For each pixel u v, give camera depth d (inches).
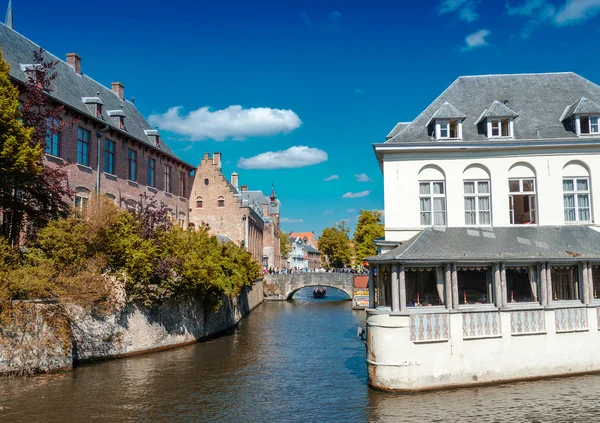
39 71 895.7
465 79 932.6
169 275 984.9
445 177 806.5
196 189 2297.0
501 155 802.8
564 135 816.3
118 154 1359.5
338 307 2143.2
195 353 988.6
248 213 2272.4
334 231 3951.8
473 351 660.7
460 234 760.3
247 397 670.5
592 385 650.8
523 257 678.5
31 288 737.0
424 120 859.4
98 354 890.1
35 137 856.3
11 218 890.1
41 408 610.5
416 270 695.1
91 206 919.0
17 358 751.1
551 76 926.4
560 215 791.1
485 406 585.3
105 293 869.2
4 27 1134.4
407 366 642.2
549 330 685.9
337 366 870.4
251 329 1385.3
